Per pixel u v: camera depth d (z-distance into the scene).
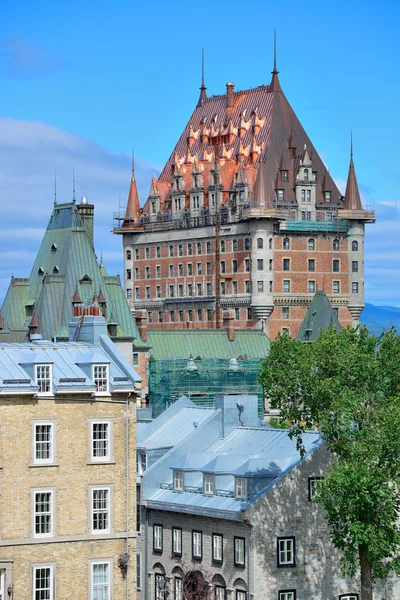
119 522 154.25
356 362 166.62
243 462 179.88
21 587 149.50
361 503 155.62
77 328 169.38
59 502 151.38
